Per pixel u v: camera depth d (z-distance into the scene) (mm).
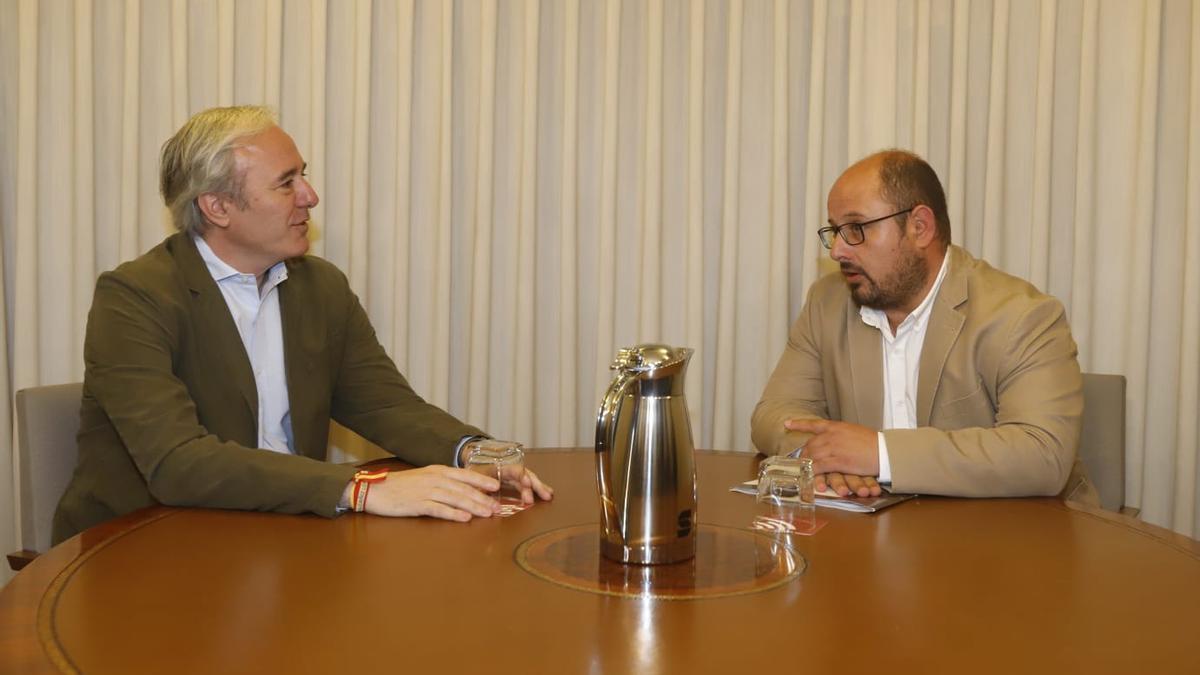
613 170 2979
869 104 2955
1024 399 1994
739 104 2963
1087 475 2264
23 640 1014
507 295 3035
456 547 1391
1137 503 2896
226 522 1537
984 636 1056
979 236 2959
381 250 2986
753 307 3045
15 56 2787
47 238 2832
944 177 2963
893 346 2367
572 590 1200
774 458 1745
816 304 2496
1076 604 1166
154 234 2889
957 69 2893
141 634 1036
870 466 1812
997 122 2891
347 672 941
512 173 2998
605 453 1320
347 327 2318
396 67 2938
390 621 1083
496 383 3055
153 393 1803
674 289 3061
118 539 1429
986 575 1284
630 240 3051
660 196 2988
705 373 3066
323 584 1214
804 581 1247
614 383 1318
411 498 1580
